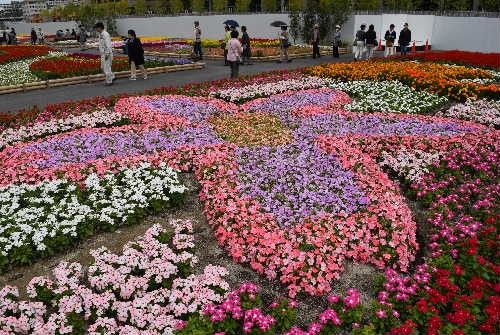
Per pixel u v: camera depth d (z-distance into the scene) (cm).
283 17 3400
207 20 3878
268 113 1167
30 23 5803
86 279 550
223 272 541
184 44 3338
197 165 843
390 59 2003
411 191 755
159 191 719
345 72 1608
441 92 1359
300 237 590
